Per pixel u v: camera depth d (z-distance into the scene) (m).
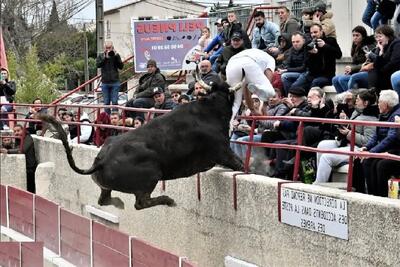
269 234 11.10
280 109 12.24
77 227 14.18
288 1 21.41
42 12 54.19
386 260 9.14
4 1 50.72
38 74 38.06
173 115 11.76
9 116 22.47
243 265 11.53
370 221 9.33
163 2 66.62
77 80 58.06
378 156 9.36
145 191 11.72
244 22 23.69
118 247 12.49
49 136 20.33
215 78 12.92
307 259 10.39
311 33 13.79
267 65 11.71
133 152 11.68
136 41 21.94
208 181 12.40
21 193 16.75
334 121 10.08
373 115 10.80
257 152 12.30
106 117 17.19
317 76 13.77
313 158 11.48
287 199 10.66
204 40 19.53
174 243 13.55
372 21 14.30
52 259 14.83
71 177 17.33
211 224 12.42
